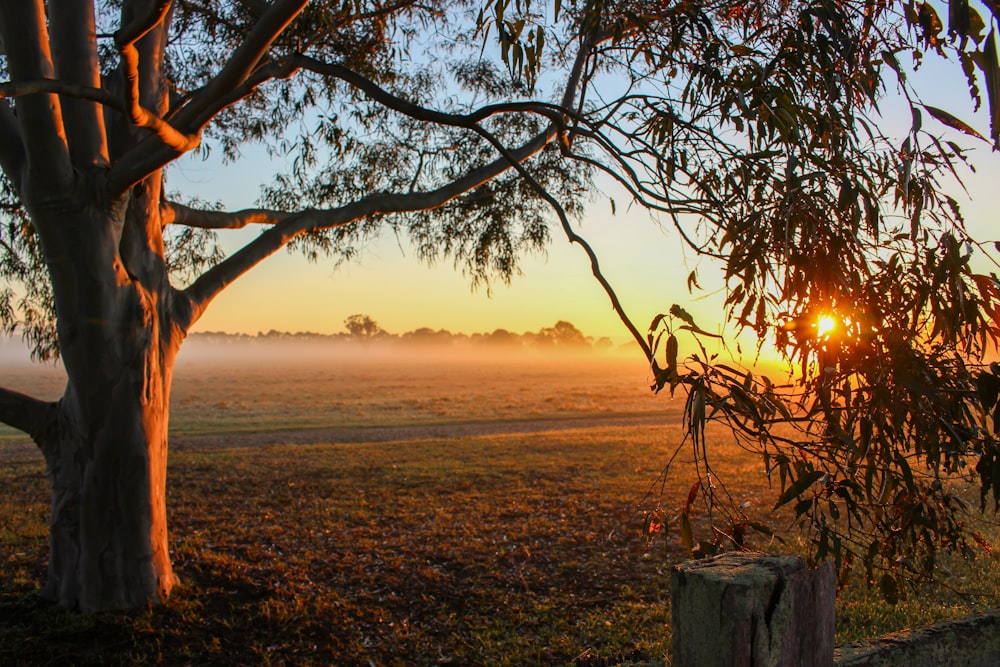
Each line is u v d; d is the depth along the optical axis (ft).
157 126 11.07
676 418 84.89
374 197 20.57
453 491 33.45
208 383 173.58
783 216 5.96
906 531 7.41
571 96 19.86
